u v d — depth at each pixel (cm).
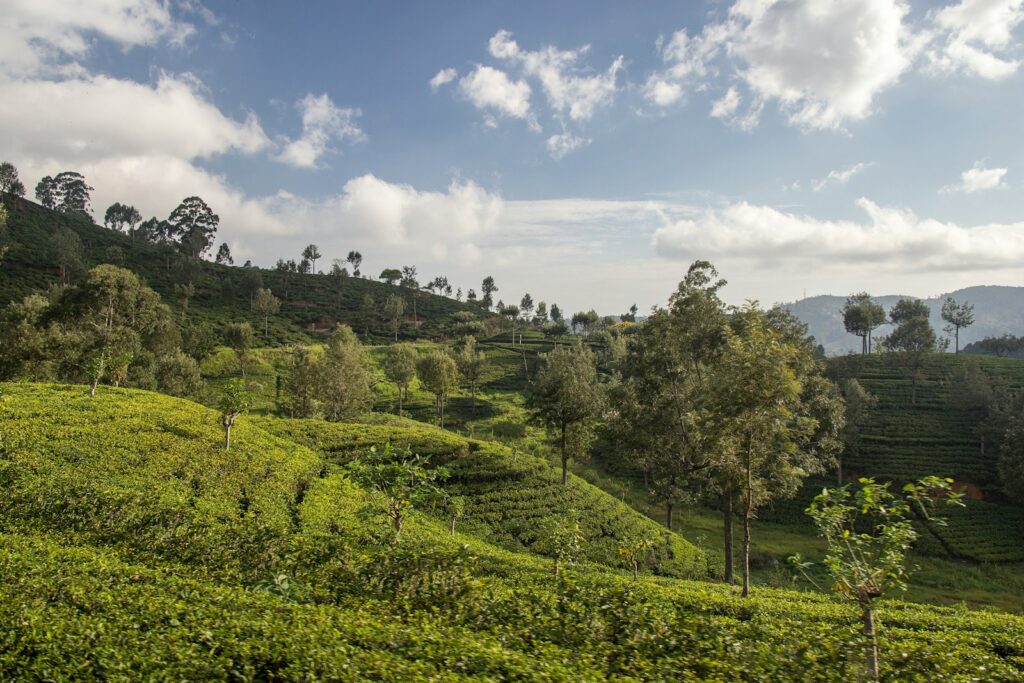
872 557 1359
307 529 2506
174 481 2684
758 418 2434
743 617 2011
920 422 8700
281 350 11856
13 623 1007
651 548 3906
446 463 4622
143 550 1836
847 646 1330
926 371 11162
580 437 5591
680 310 4453
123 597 1227
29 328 6256
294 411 7444
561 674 1071
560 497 4334
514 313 15475
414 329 16400
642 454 4956
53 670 894
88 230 17838
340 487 3294
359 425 5303
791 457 3316
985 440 7750
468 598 1614
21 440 2750
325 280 19912
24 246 13788
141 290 8462
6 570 1301
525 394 11094
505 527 3806
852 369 10975
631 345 4788
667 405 4375
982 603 4128
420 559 1712
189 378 7625
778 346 2459
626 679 1116
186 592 1334
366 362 10169
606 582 1948
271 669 1010
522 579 2373
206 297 15250
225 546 1883
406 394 10769
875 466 7444
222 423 3538
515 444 8006
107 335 7044
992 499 6744
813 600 2867
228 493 2741
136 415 3559
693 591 2391
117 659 942
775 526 6084
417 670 1006
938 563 5172
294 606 1329
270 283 18238
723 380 2495
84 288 7450
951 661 1373
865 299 13625
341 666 982
